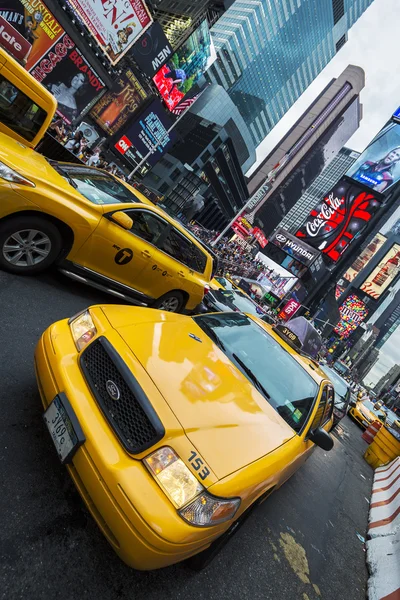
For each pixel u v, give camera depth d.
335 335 119.81
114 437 1.80
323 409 3.81
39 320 3.56
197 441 1.89
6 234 3.56
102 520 1.70
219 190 119.75
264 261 72.56
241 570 2.62
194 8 61.25
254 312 9.90
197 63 54.88
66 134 15.22
